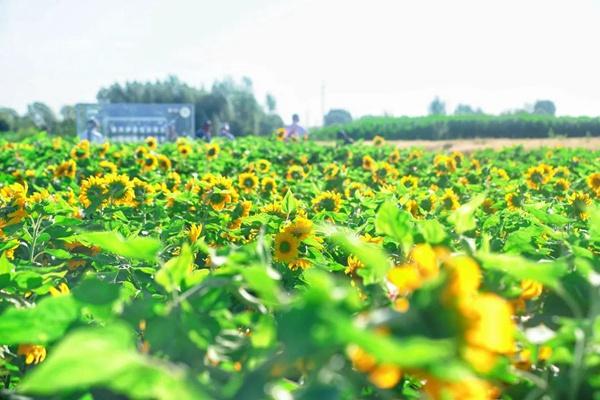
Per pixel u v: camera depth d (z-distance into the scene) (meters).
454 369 1.01
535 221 3.55
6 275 2.22
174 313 1.53
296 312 1.16
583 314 1.90
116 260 3.41
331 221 5.03
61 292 2.32
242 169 14.45
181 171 14.80
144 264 3.31
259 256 1.66
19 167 14.82
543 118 62.78
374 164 14.56
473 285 1.16
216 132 97.25
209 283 1.61
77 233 4.09
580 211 5.15
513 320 1.80
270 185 8.52
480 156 23.39
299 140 27.50
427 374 1.11
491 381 1.54
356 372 1.37
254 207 5.92
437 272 1.26
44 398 1.59
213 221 5.33
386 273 1.43
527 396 1.62
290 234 3.61
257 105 104.75
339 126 67.31
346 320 1.00
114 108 42.28
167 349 1.49
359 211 5.80
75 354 1.05
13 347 2.40
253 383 1.18
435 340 1.13
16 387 2.17
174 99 98.62
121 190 6.07
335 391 1.13
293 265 3.63
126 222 4.86
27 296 2.60
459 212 1.87
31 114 81.19
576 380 1.40
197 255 3.95
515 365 1.65
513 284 1.82
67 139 23.97
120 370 1.07
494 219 4.09
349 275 3.18
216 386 1.29
